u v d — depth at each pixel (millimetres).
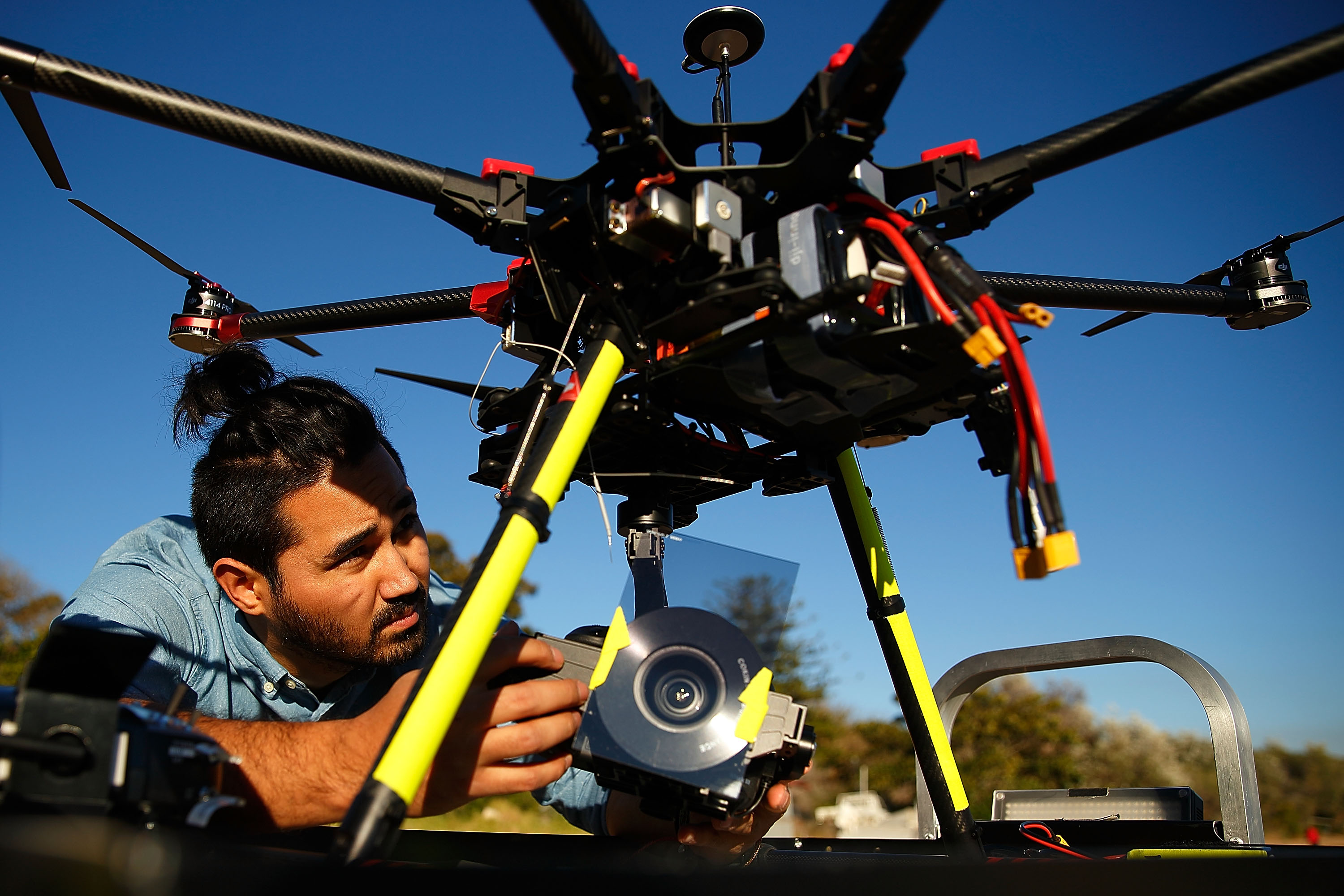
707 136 894
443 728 664
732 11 1085
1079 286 1239
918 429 1146
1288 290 1323
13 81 859
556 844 1222
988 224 972
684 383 924
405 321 1375
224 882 437
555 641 980
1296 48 788
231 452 1429
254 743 983
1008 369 762
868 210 902
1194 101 822
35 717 550
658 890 496
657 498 1116
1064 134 906
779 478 1201
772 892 503
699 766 833
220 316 1527
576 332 979
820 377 903
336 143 934
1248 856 577
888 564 1213
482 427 1103
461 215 971
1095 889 544
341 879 470
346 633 1417
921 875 526
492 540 734
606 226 836
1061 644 1482
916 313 884
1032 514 762
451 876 484
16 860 401
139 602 1461
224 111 904
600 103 787
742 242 871
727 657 882
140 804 586
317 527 1371
